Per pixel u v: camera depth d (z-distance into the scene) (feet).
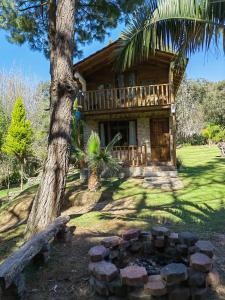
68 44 22.56
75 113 51.70
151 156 59.00
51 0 31.73
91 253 12.89
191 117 164.45
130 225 21.61
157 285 11.16
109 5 38.06
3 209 41.57
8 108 109.19
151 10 18.19
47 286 12.96
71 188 46.34
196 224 22.15
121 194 40.88
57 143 22.21
